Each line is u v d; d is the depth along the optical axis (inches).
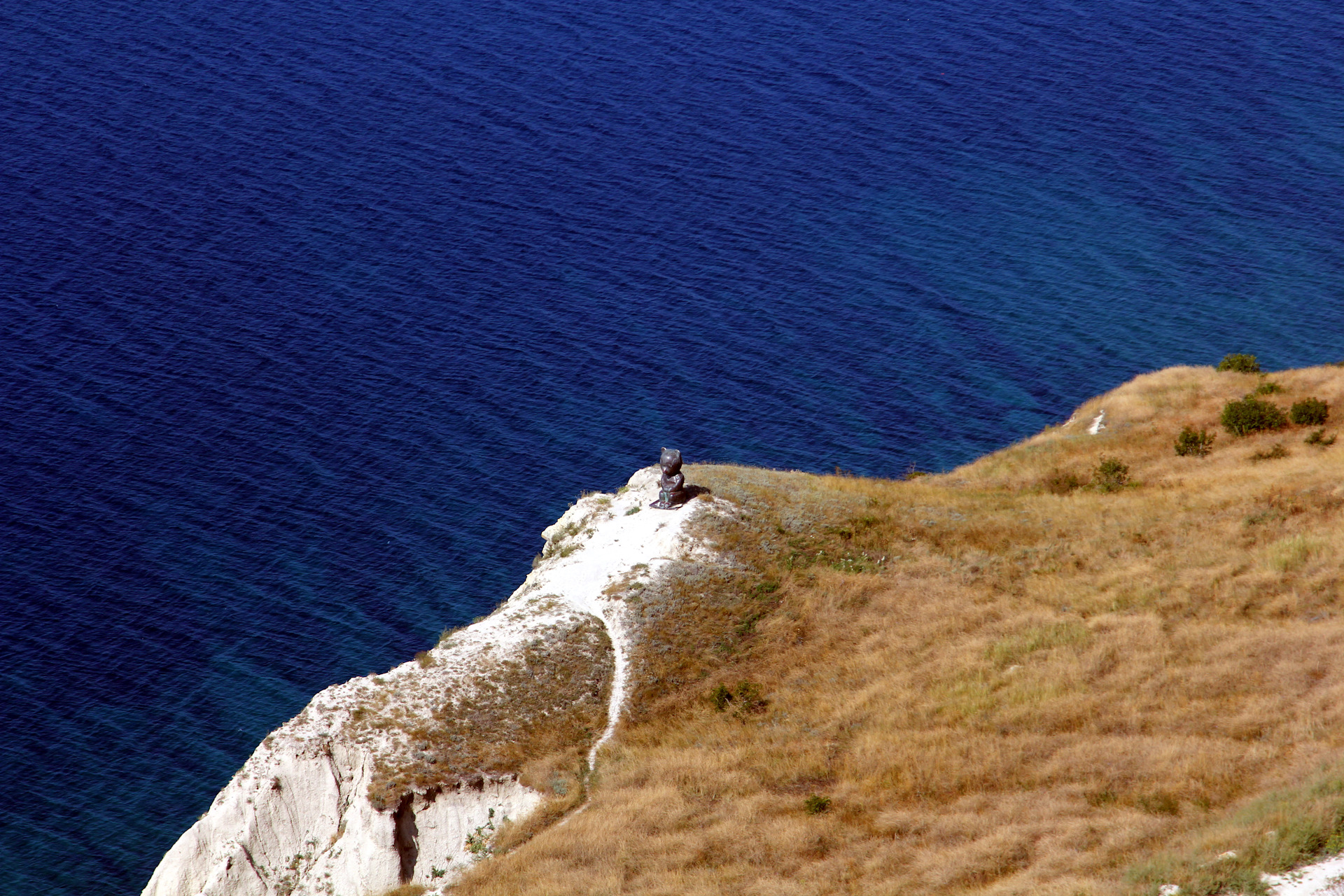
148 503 4832.7
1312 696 1985.7
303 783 2308.1
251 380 5605.3
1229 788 1815.9
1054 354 5807.1
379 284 6338.6
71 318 5944.9
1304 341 5816.9
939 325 6043.3
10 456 5049.2
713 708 2405.3
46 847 3408.0
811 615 2596.0
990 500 3046.3
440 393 5561.0
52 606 4298.7
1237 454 3211.1
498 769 2292.1
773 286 6368.1
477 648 2534.5
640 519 2893.7
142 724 3833.7
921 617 2534.5
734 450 5236.2
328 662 4111.7
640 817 2118.6
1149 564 2554.1
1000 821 1884.8
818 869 1888.5
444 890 2091.5
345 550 4623.5
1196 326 5969.5
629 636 2564.0
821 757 2191.2
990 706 2202.3
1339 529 2488.9
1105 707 2111.2
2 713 3846.0
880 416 5423.2
